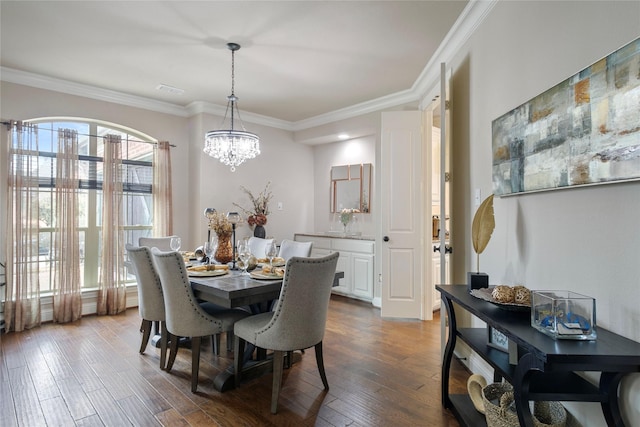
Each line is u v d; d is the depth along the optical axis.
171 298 2.40
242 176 5.11
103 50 3.15
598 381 1.40
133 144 4.44
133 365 2.76
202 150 4.71
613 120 1.28
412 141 3.97
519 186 1.91
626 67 1.23
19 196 3.57
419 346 3.19
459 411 2.02
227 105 4.73
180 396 2.31
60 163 3.83
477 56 2.55
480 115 2.50
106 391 2.36
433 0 2.39
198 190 4.74
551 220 1.68
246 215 5.14
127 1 2.42
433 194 4.43
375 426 2.00
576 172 1.46
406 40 2.95
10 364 2.76
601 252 1.38
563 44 1.61
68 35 2.89
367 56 3.25
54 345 3.16
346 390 2.40
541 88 1.77
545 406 1.63
